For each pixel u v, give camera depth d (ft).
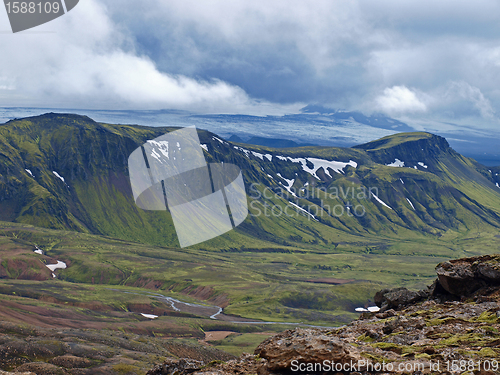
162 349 404.98
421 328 61.82
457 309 70.13
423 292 86.84
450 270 80.94
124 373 298.15
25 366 288.51
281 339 47.91
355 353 43.68
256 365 47.21
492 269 76.33
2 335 337.72
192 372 52.16
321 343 44.91
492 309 66.33
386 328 65.05
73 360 309.01
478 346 49.34
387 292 91.71
